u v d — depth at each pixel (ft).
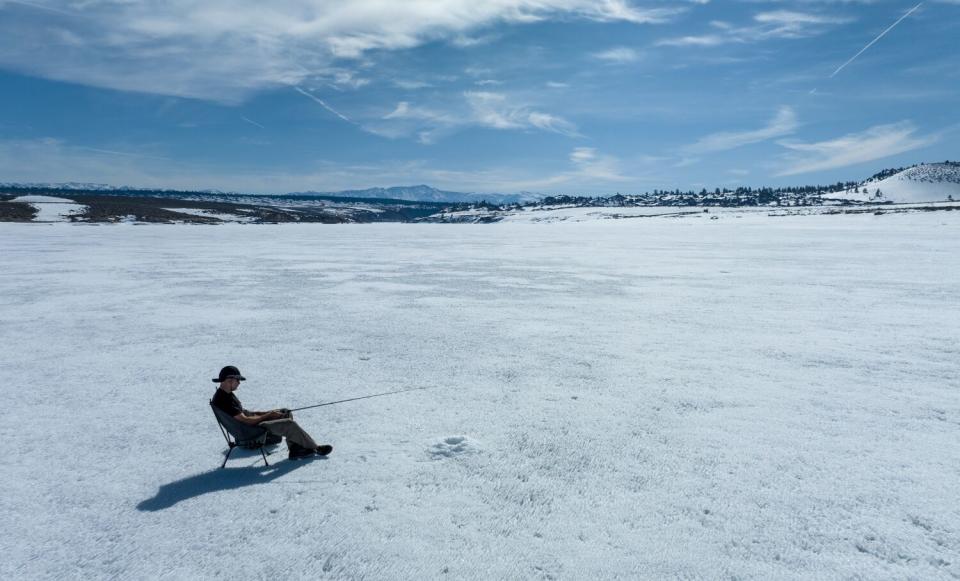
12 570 11.85
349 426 19.66
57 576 11.66
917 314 39.19
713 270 69.87
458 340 32.81
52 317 41.09
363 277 66.39
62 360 29.01
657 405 21.27
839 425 19.04
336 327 36.88
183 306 45.78
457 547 12.44
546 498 14.52
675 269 71.92
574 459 16.76
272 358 29.01
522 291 53.52
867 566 11.51
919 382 23.70
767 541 12.44
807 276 61.72
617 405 21.35
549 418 20.10
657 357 28.48
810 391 22.71
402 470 16.26
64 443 18.49
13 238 160.86
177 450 17.97
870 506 13.82
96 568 11.93
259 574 11.64
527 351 29.99
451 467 16.38
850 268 68.69
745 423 19.35
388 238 178.91
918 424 19.02
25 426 19.99
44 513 14.15
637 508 13.93
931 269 65.87
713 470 15.89
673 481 15.29
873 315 39.09
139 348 31.53
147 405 22.20
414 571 11.63
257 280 63.62
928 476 15.30
